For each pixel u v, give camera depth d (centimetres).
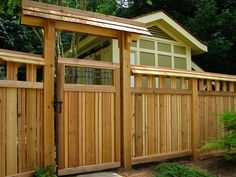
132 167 500
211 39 1158
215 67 1235
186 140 570
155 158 520
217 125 621
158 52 916
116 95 484
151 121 523
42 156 405
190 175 428
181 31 923
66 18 424
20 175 376
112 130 477
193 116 579
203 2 1201
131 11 1424
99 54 909
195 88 585
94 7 1094
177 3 1343
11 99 374
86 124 448
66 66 441
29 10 396
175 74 546
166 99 546
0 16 1123
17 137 379
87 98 453
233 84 665
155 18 865
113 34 486
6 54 365
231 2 1204
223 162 554
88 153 447
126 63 494
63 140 424
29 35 1273
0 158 357
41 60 406
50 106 412
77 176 430
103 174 443
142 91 512
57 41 864
